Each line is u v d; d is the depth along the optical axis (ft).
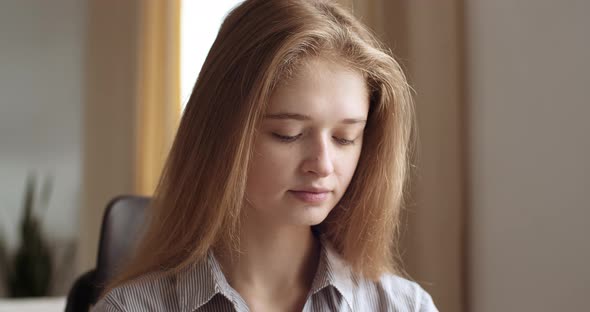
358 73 2.75
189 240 2.96
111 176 8.95
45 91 11.55
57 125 11.59
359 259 3.23
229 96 2.73
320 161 2.61
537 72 5.14
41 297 11.00
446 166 6.05
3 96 11.50
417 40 6.08
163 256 3.08
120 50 8.97
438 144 6.06
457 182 6.06
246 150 2.64
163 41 8.24
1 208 11.50
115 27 9.05
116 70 8.98
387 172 3.10
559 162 4.93
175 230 2.99
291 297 3.10
